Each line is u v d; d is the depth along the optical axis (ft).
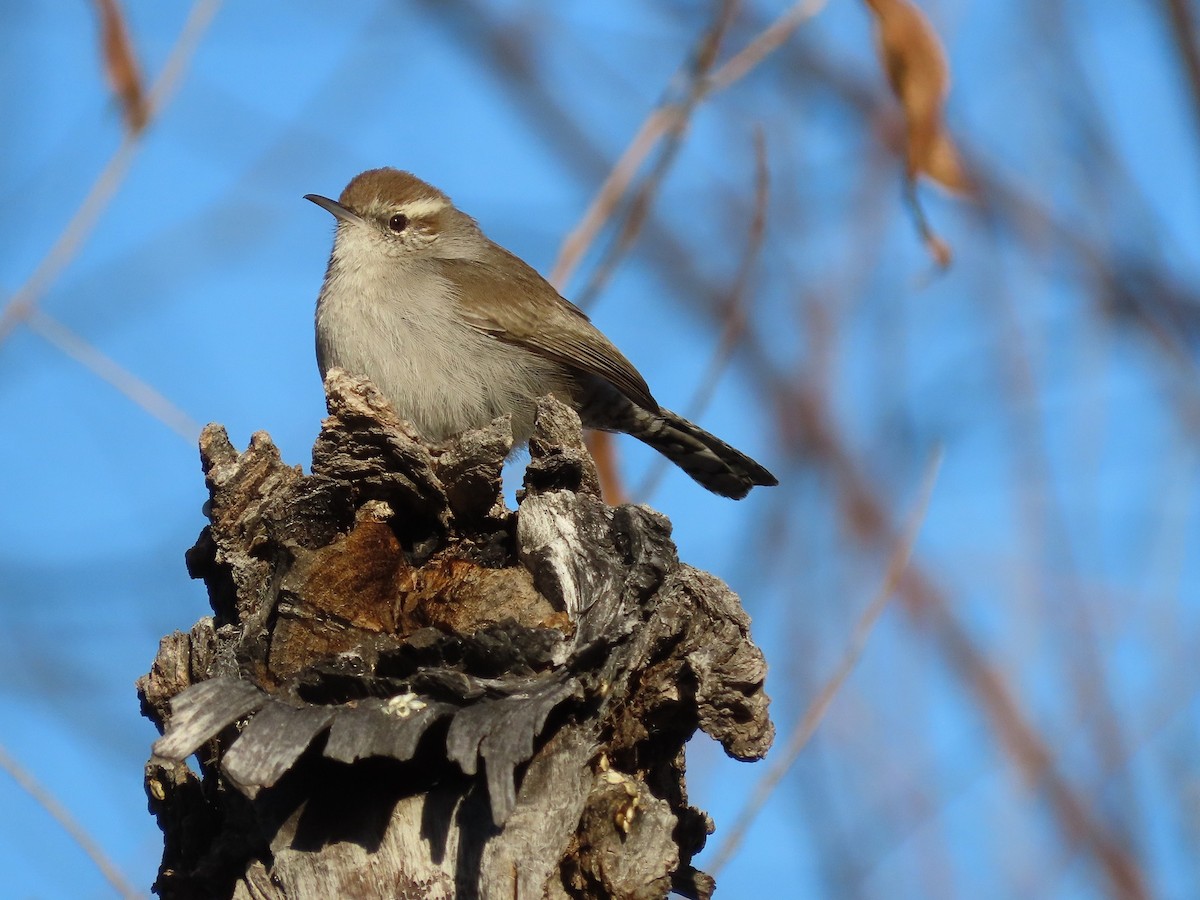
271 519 28.60
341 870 23.21
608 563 26.76
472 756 22.09
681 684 25.35
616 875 23.30
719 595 25.94
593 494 30.19
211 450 29.37
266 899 23.57
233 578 28.27
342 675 24.41
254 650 26.89
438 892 22.88
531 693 23.89
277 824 23.89
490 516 29.66
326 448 28.81
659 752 26.48
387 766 23.89
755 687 25.43
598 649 24.41
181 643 27.91
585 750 24.14
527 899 22.77
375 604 27.50
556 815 23.54
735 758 25.64
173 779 26.86
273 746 22.68
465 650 25.22
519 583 27.27
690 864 28.53
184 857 26.30
